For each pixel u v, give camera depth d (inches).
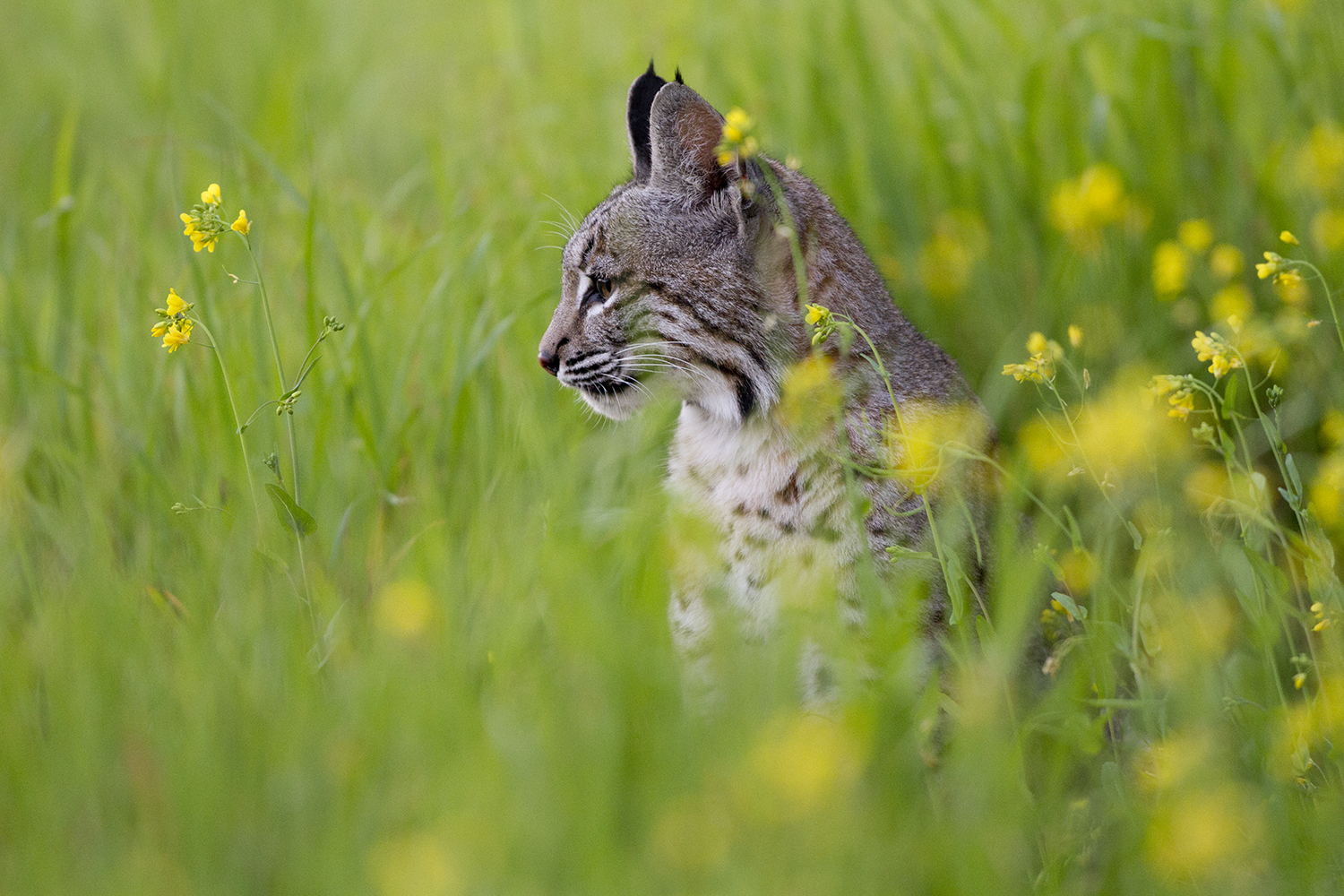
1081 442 262.4
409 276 386.0
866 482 277.6
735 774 188.4
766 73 446.0
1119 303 379.2
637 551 296.8
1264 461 361.7
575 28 512.1
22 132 550.6
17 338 358.6
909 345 305.4
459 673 226.2
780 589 275.1
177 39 568.1
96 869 185.5
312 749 205.0
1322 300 364.5
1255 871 204.8
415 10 657.6
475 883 175.5
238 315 354.0
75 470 333.7
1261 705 255.8
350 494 325.1
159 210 441.4
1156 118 406.3
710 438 298.8
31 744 217.8
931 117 421.4
